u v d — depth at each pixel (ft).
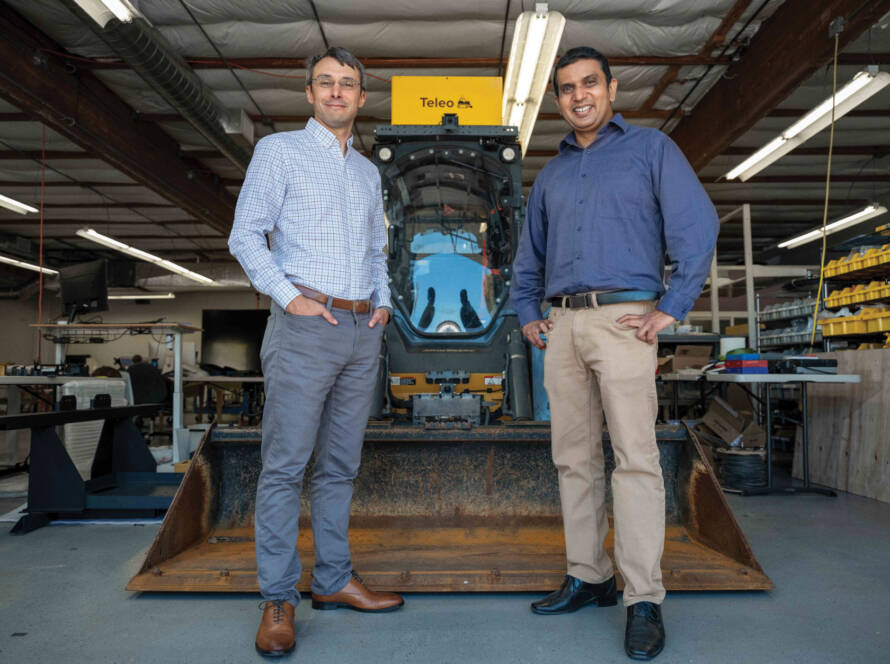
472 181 12.93
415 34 18.49
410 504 8.05
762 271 20.51
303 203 5.75
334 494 6.20
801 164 29.73
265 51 19.48
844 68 20.57
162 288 52.01
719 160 29.37
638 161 5.94
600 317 5.82
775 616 6.13
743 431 14.56
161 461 15.69
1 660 5.24
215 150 29.12
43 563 8.06
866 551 8.52
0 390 30.91
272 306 5.90
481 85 14.19
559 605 6.17
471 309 12.48
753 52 19.25
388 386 11.39
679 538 7.65
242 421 24.29
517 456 8.13
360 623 5.98
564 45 19.08
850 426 13.41
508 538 7.65
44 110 19.54
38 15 17.79
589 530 6.22
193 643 5.57
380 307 6.35
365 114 24.29
